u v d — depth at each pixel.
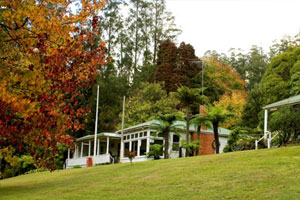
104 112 51.06
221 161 15.59
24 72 7.86
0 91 7.42
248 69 72.94
